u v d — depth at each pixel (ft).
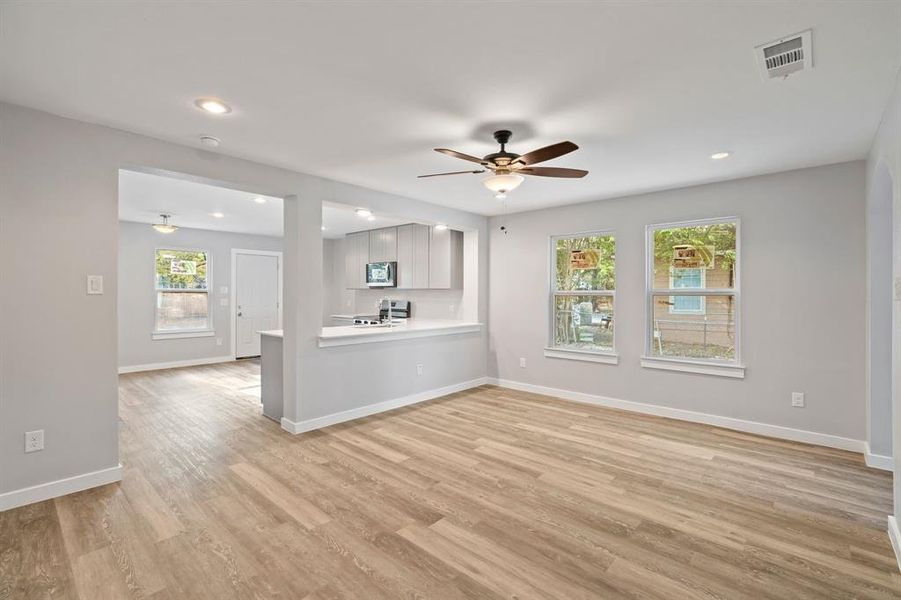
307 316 12.96
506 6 5.36
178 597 5.94
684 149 10.52
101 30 5.87
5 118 8.03
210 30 5.89
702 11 5.45
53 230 8.55
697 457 11.01
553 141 9.98
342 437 12.42
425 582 6.29
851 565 6.72
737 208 13.15
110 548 7.01
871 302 10.56
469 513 8.22
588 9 5.42
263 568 6.56
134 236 22.47
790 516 8.16
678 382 14.33
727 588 6.19
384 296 25.50
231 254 26.00
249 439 12.21
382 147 10.49
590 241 16.79
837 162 11.57
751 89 7.51
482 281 19.36
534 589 6.15
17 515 7.94
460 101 8.04
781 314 12.50
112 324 9.30
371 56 6.56
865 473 10.06
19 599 5.87
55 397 8.63
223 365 24.38
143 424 13.60
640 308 15.12
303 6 5.37
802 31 5.86
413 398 16.31
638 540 7.37
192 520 7.89
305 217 12.81
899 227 6.91
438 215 17.07
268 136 9.78
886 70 6.82
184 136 9.76
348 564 6.68
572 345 17.29
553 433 12.84
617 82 7.30
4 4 5.25
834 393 11.75
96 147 9.05
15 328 8.18
